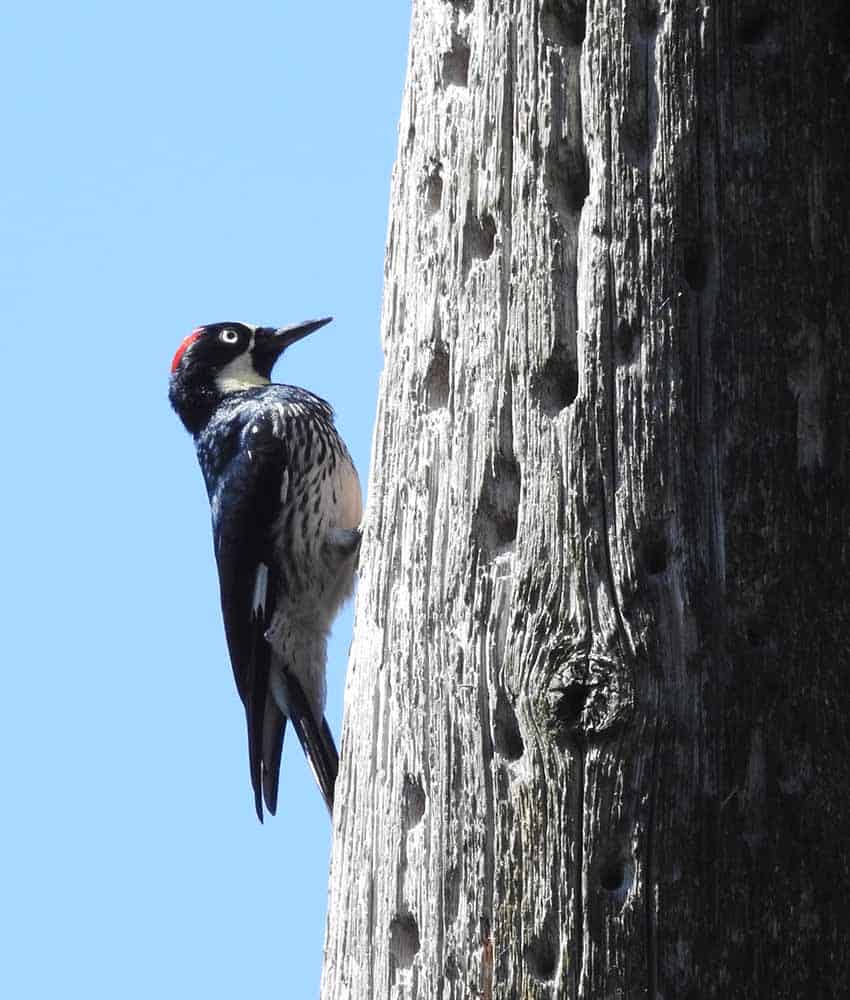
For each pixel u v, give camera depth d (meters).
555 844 7.79
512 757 8.12
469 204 8.99
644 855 7.65
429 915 8.22
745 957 7.60
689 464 8.11
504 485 8.53
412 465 9.02
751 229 8.39
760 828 7.74
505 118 8.90
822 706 7.94
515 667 8.06
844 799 7.88
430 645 8.60
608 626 7.91
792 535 8.08
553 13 8.84
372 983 8.50
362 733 8.99
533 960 7.79
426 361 9.09
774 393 8.22
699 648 7.86
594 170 8.52
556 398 8.47
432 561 8.73
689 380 8.20
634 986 7.55
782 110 8.55
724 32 8.56
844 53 8.74
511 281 8.66
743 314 8.28
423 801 8.52
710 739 7.77
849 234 8.55
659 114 8.48
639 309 8.29
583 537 8.09
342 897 8.87
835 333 8.39
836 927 7.74
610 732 7.74
